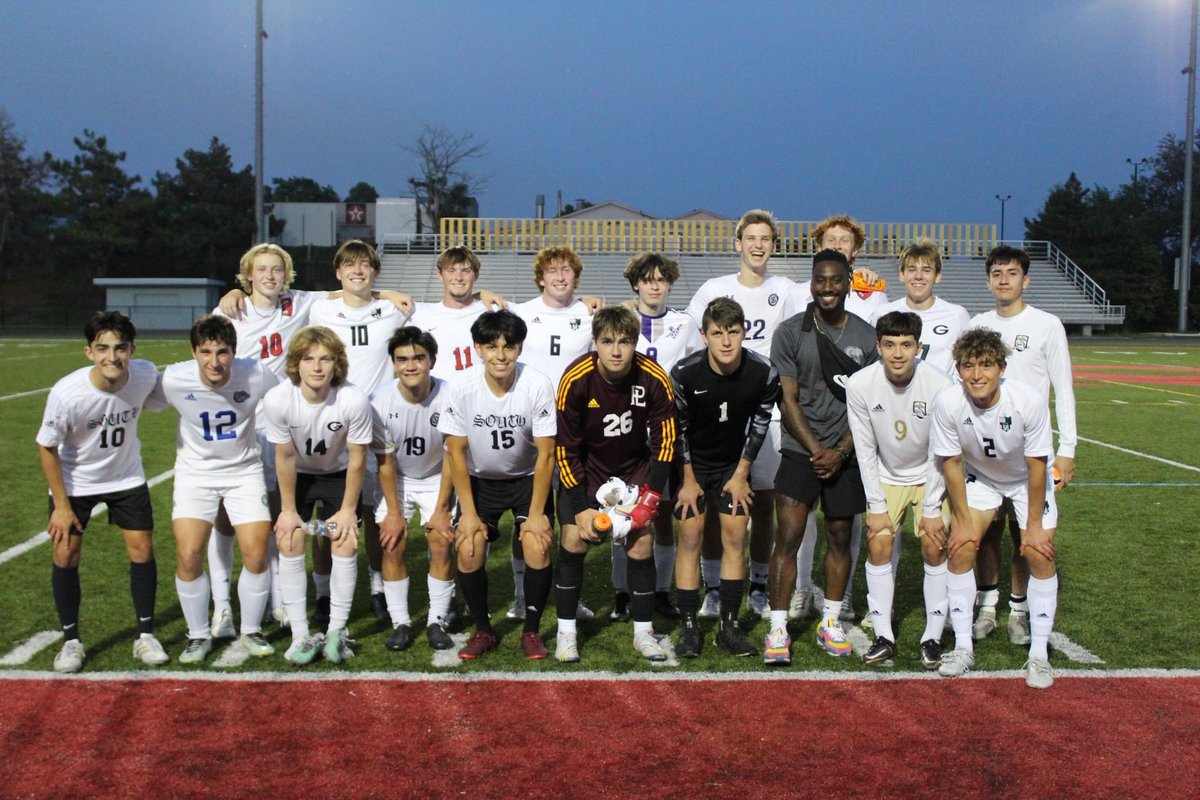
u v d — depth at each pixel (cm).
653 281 578
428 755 383
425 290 3791
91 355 465
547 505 523
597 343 468
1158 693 449
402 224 4881
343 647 492
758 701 440
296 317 611
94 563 659
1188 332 4809
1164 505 867
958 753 387
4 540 714
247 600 499
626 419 491
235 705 430
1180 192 5888
